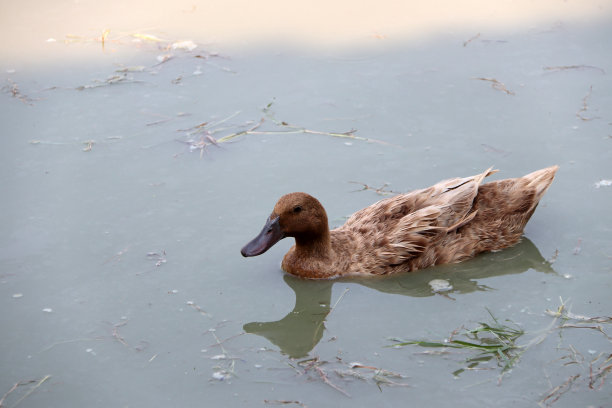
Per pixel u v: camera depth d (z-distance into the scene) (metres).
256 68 13.52
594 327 8.20
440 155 11.24
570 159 10.98
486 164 10.98
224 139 11.80
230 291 9.15
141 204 10.55
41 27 14.91
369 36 14.32
